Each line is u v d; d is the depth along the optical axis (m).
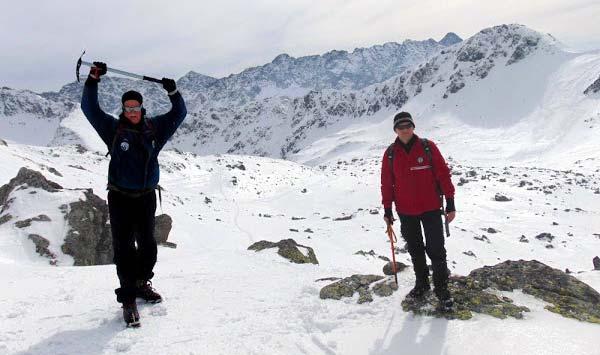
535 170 122.38
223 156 152.88
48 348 5.07
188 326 5.66
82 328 5.63
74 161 97.69
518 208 73.12
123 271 5.64
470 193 84.94
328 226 60.28
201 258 13.72
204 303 6.66
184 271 10.67
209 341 5.15
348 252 39.84
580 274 9.59
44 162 65.12
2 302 7.00
